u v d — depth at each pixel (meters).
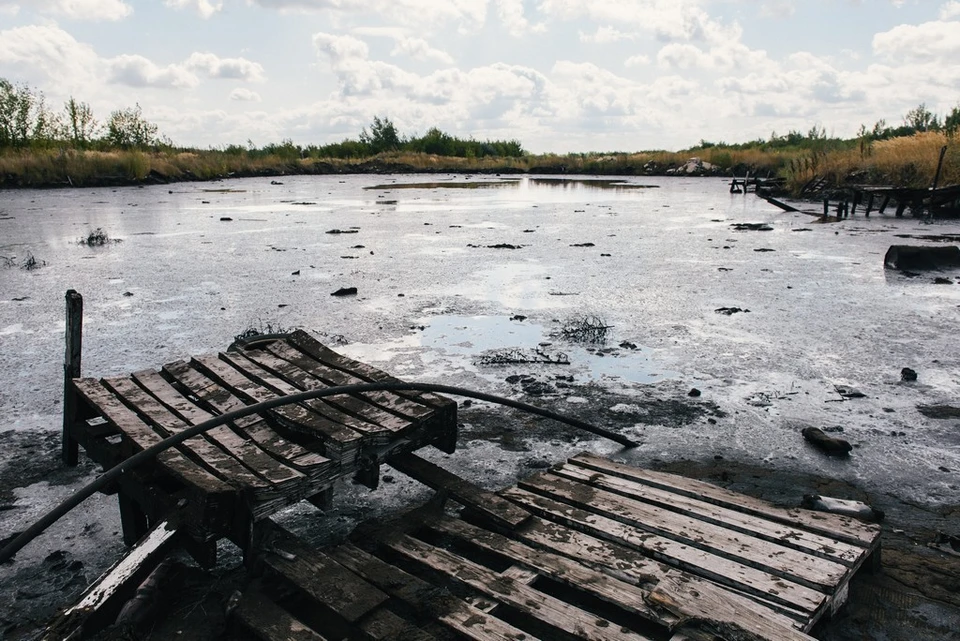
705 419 4.84
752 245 12.93
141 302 8.43
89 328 7.23
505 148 65.50
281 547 2.86
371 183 36.03
